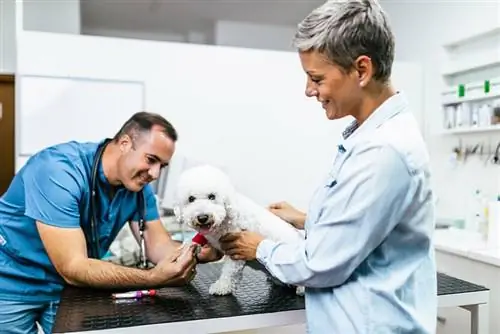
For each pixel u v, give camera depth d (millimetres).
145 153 1510
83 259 1396
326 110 1097
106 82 2783
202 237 1375
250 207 1358
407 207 985
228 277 1372
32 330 1674
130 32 5941
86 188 1522
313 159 3209
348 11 975
